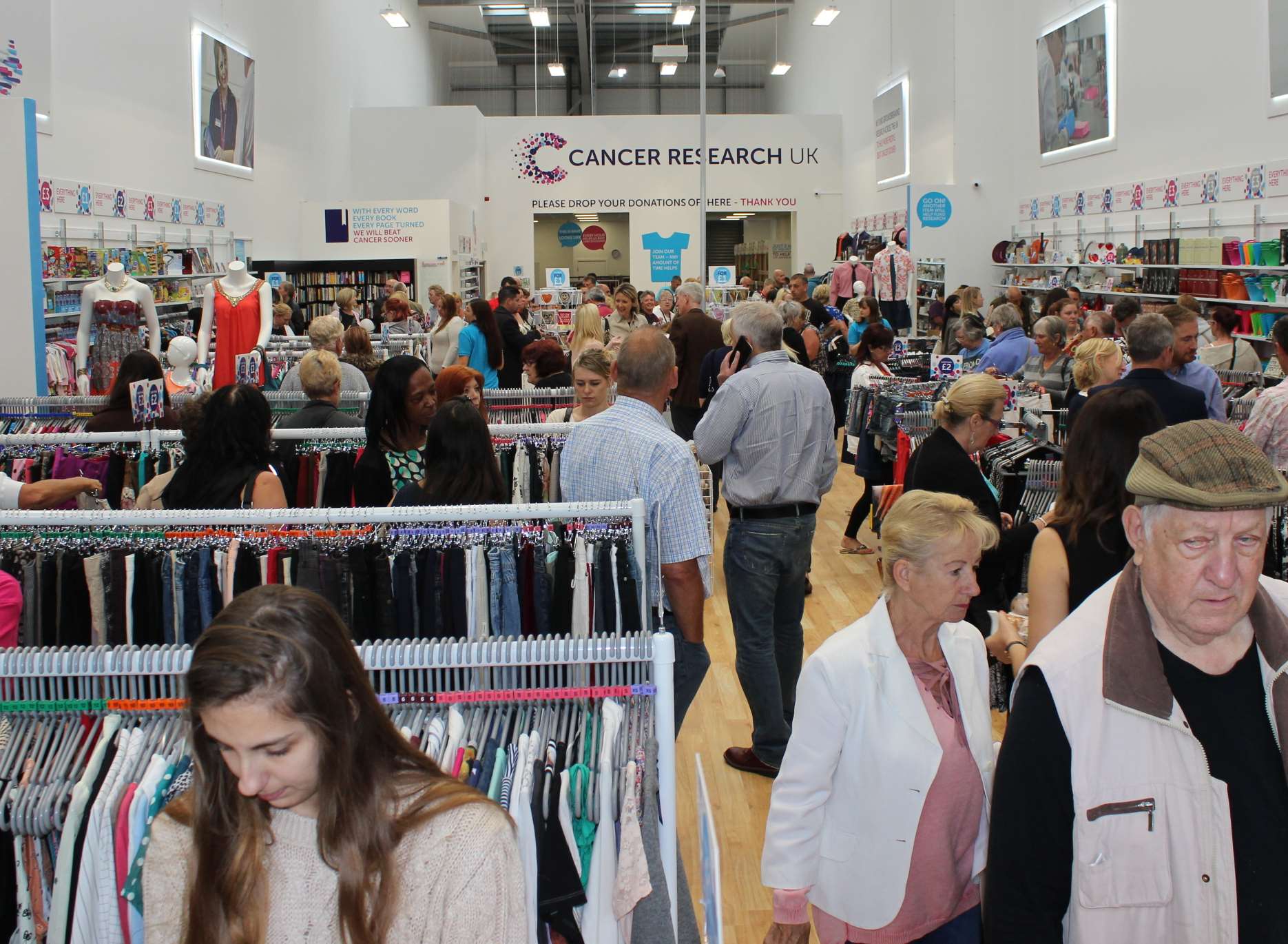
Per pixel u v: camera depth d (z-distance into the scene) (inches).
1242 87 413.1
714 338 275.3
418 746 76.9
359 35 849.5
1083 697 61.8
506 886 51.9
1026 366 264.2
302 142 716.0
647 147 884.6
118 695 80.3
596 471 118.1
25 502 126.1
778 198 897.5
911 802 78.4
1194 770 59.8
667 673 79.5
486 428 123.3
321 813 49.8
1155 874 60.6
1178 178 457.7
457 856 50.8
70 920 73.4
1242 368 285.9
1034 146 618.8
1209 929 59.4
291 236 694.5
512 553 100.8
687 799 157.9
